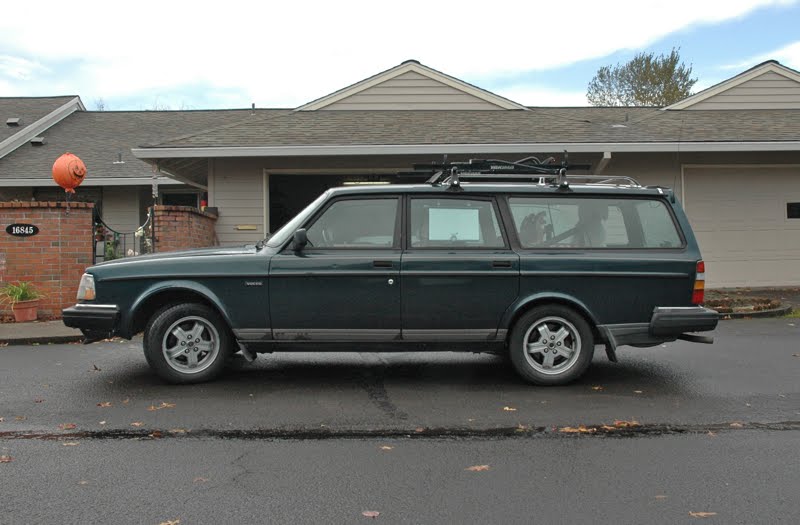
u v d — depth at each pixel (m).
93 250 10.53
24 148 17.97
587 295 5.77
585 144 12.36
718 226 13.45
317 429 4.65
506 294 5.74
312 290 5.69
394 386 5.91
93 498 3.46
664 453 4.18
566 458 4.09
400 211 5.85
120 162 17.08
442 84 14.68
